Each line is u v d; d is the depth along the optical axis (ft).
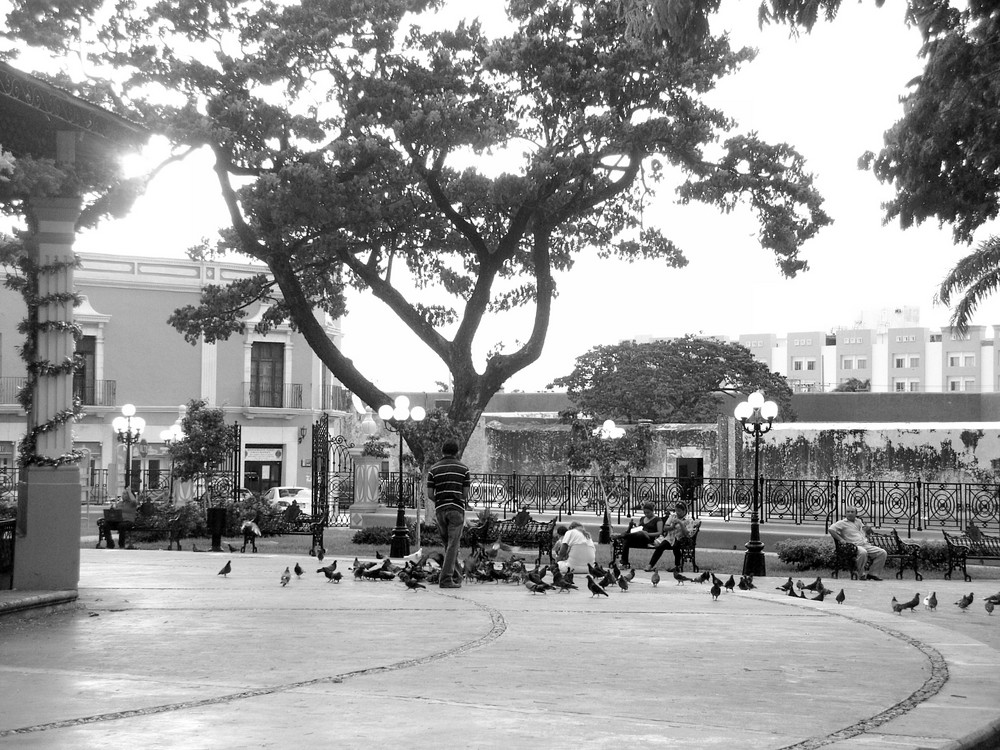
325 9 95.86
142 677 27.22
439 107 91.20
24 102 39.50
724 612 43.93
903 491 103.24
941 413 210.18
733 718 23.02
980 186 61.05
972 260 97.66
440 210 105.09
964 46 55.42
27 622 37.63
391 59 96.22
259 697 24.75
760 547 72.38
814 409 220.23
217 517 89.81
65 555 42.22
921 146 60.29
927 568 78.69
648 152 100.12
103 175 43.68
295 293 101.81
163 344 174.91
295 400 183.11
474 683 26.68
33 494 41.88
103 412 170.19
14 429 162.91
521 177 96.32
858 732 21.88
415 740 20.63
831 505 105.19
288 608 42.27
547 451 159.84
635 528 77.05
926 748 20.45
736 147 102.89
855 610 45.21
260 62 93.45
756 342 481.46
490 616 40.63
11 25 56.39
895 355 441.68
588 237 115.85
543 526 80.18
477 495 128.88
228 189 98.07
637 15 47.01
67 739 20.56
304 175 88.38
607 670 28.89
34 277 43.14
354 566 56.75
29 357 43.04
